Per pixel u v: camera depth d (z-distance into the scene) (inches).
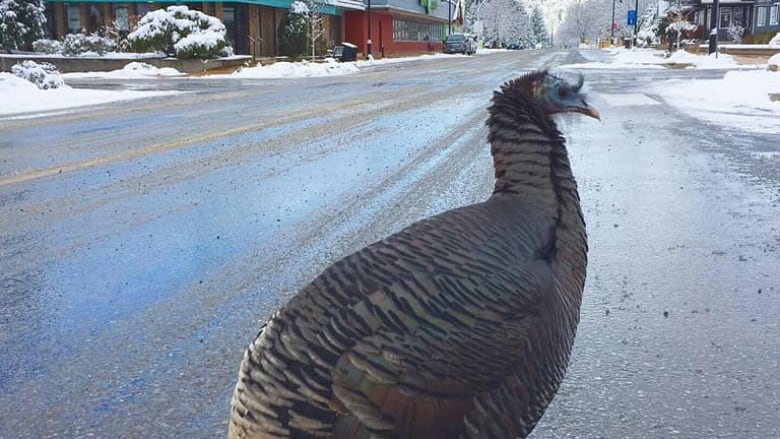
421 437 42.6
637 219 144.3
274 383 42.4
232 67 749.3
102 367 86.4
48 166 204.1
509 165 53.7
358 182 179.6
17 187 178.1
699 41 1068.5
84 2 840.3
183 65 713.6
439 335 43.4
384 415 41.9
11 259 125.2
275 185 177.6
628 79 511.5
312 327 43.1
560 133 55.1
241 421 43.1
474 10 2426.2
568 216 53.2
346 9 1062.4
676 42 1088.2
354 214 150.1
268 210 154.6
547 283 49.0
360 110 333.1
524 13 2434.8
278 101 385.7
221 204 160.2
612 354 87.1
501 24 2324.1
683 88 423.8
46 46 738.2
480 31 2308.1
